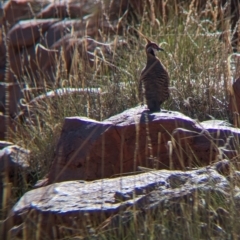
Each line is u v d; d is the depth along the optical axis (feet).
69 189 33.01
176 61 48.67
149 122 36.76
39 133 44.14
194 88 45.68
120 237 29.27
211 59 49.55
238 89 41.81
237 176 31.76
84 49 52.39
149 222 29.01
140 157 37.04
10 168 40.88
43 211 31.14
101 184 32.60
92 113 45.06
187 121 37.04
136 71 48.42
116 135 37.17
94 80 48.47
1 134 52.08
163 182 31.73
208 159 36.37
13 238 30.81
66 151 38.45
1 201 37.52
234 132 36.83
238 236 28.14
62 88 47.32
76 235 29.99
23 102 53.16
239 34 48.55
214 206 29.91
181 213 29.43
